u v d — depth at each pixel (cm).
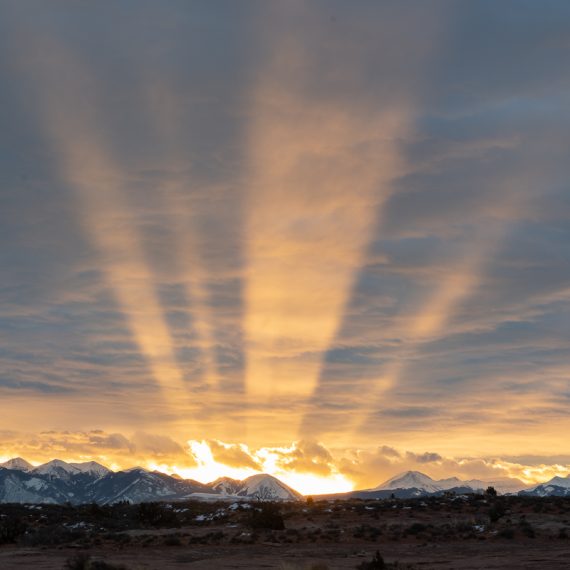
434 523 7681
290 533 7225
